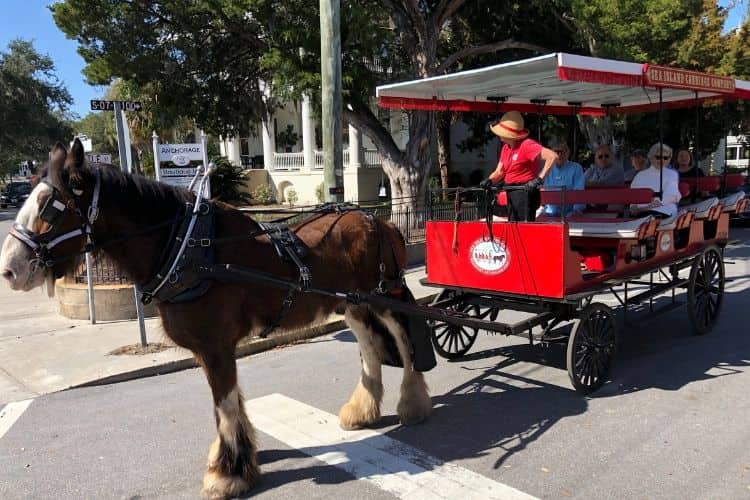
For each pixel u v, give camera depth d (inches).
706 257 285.7
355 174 1036.5
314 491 154.7
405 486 155.8
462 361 263.3
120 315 340.8
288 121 1317.7
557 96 304.2
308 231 179.5
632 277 236.5
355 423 193.8
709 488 148.7
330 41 339.3
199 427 199.3
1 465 174.2
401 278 205.5
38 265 133.6
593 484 153.0
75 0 495.5
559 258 205.3
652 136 765.3
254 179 1190.9
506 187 219.5
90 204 140.6
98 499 154.2
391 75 597.3
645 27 526.3
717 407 199.6
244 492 153.6
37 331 323.0
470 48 609.0
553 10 592.4
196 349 154.5
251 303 160.1
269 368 263.4
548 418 197.0
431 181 1017.5
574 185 310.2
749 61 694.5
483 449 176.1
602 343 220.4
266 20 498.0
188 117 610.5
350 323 195.9
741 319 314.8
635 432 182.9
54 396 233.1
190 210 152.6
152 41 538.0
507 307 230.8
